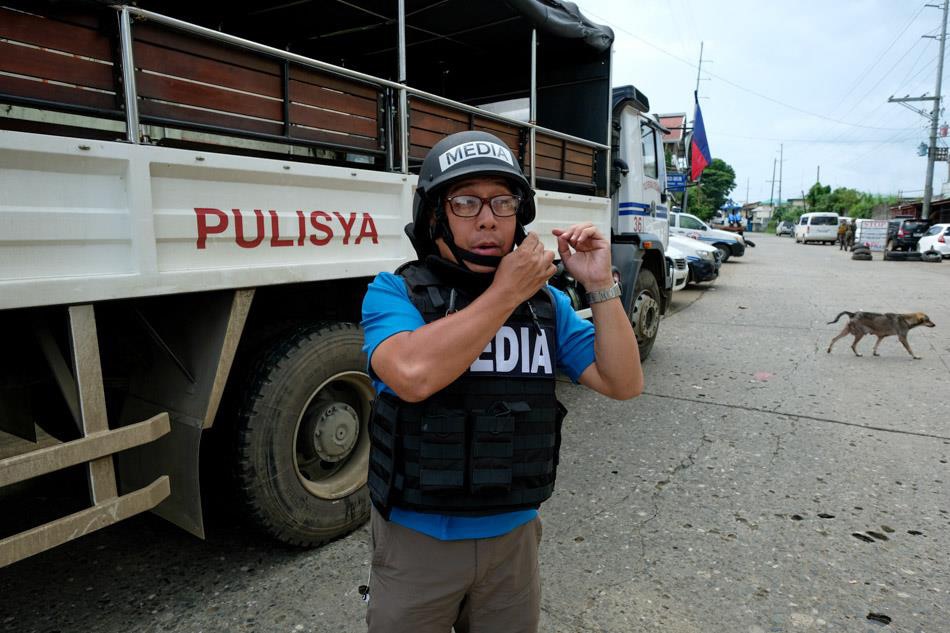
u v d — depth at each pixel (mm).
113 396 2520
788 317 8891
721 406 4801
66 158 1737
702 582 2490
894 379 5578
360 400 2898
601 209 5117
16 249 1659
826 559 2654
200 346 2277
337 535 2756
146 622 2230
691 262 11695
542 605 2344
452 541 1176
